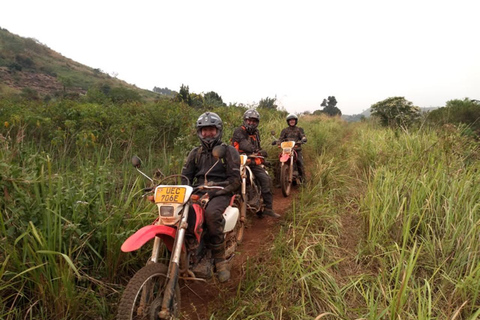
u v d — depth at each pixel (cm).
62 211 346
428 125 890
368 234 451
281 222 554
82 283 335
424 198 467
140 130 838
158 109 984
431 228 405
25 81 5866
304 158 1147
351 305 332
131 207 431
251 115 621
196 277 348
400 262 322
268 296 356
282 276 368
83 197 369
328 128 1742
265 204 590
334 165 800
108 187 427
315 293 346
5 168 324
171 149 826
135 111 1094
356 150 888
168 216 306
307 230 485
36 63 7150
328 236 457
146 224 419
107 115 877
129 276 383
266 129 1144
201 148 413
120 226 389
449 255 381
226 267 370
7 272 285
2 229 299
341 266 400
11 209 310
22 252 315
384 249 401
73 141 701
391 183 522
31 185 344
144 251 398
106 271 357
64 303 296
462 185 462
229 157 394
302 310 323
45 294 300
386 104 1522
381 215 451
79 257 336
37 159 372
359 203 549
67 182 380
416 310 313
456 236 392
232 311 331
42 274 302
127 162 606
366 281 362
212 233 357
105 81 7225
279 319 319
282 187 725
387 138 884
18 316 288
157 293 314
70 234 329
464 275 352
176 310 311
